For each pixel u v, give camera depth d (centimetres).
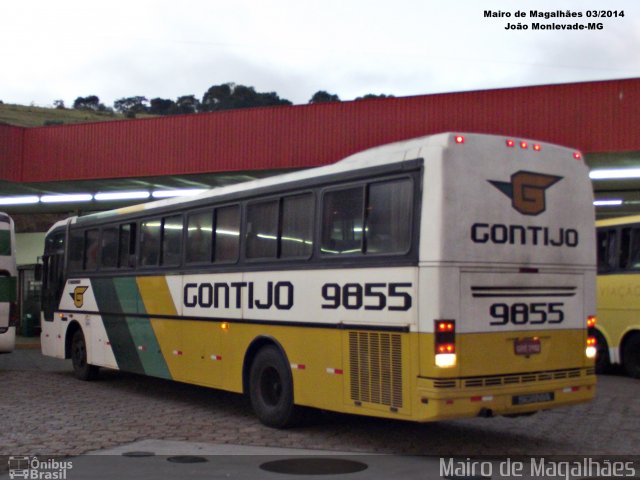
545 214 850
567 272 861
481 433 971
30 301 2638
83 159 2289
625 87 1719
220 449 873
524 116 1798
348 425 1020
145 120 2225
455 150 794
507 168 827
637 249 1584
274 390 1003
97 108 17362
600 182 2044
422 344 769
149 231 1314
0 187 2488
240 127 2108
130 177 2238
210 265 1133
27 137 2352
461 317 775
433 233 775
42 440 918
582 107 1748
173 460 814
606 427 1010
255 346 1033
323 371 901
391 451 866
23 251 2964
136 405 1206
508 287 810
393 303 806
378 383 820
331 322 891
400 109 1928
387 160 842
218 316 1106
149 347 1286
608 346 1631
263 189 1038
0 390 1388
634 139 1700
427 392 759
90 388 1416
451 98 1872
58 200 2716
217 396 1311
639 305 1562
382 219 839
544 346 834
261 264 1023
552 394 833
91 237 1513
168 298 1236
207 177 2239
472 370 776
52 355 1631
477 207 798
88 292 1498
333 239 905
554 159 868
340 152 1989
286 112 2056
